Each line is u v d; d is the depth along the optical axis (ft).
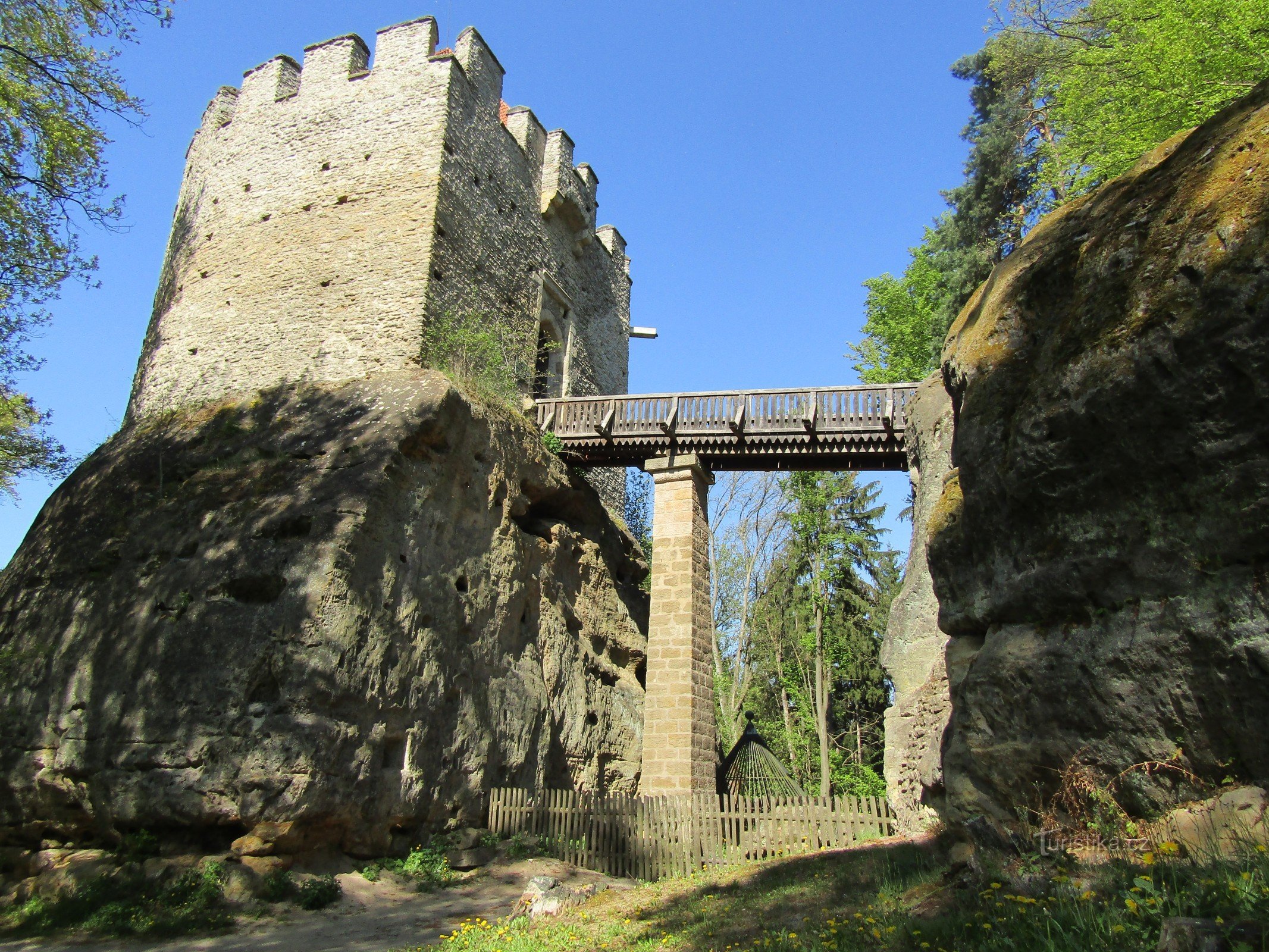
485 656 49.24
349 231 60.13
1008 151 74.90
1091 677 17.72
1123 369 16.75
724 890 31.42
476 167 64.39
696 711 52.13
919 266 95.81
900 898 21.49
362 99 64.18
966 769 22.04
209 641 39.55
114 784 37.70
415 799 41.70
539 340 73.15
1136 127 47.83
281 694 37.81
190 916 32.63
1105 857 16.51
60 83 48.47
